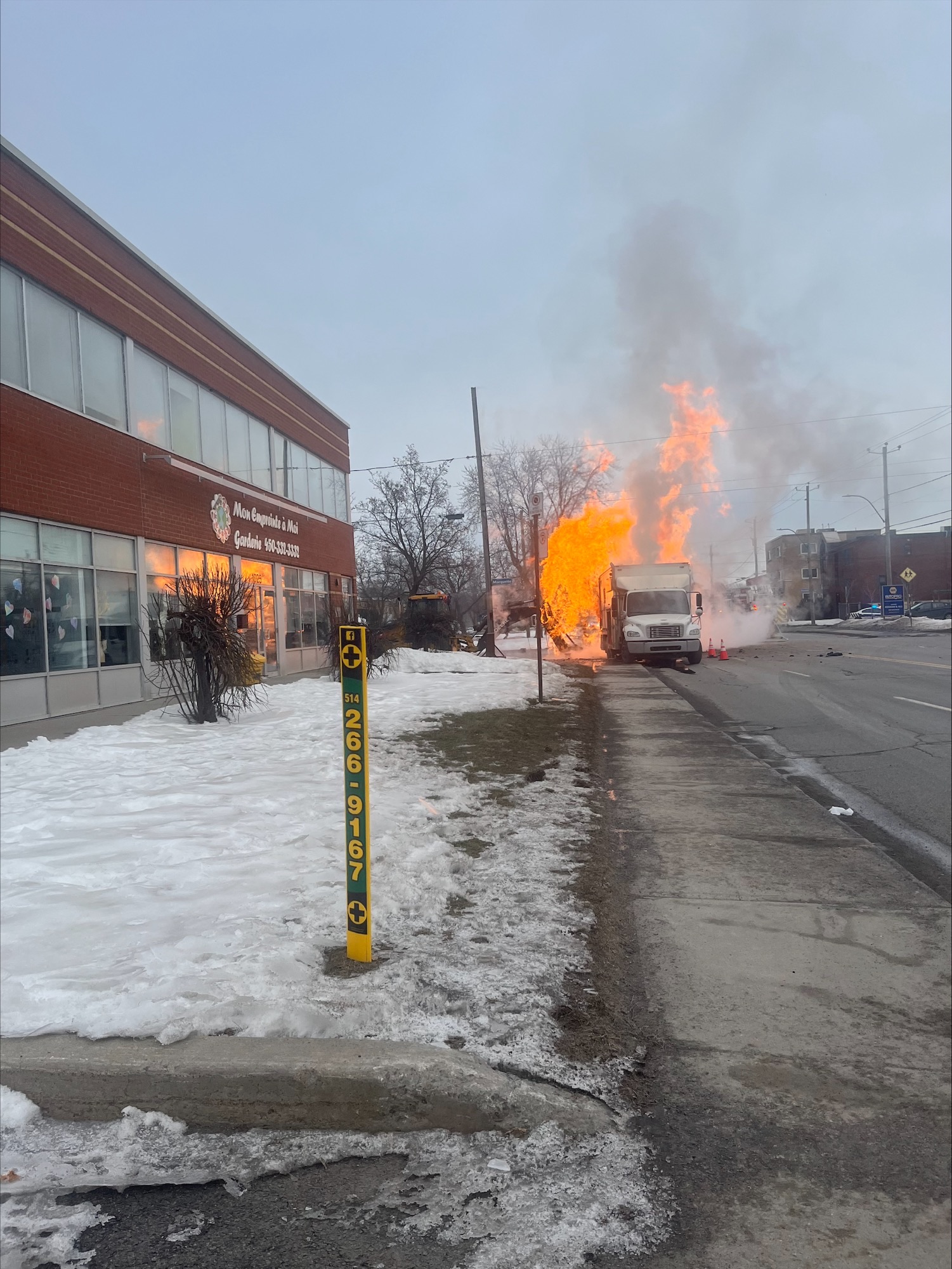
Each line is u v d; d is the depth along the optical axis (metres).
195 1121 3.03
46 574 13.25
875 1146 2.94
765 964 4.40
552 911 4.80
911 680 19.02
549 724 12.48
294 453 25.02
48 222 13.44
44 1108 3.11
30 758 9.66
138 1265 2.39
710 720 13.62
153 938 4.27
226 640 12.86
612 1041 3.50
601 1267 2.38
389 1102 3.00
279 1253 2.42
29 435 12.80
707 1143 2.94
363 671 4.04
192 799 7.40
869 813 7.51
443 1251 2.43
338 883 5.15
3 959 4.03
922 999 4.03
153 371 16.81
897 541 77.06
